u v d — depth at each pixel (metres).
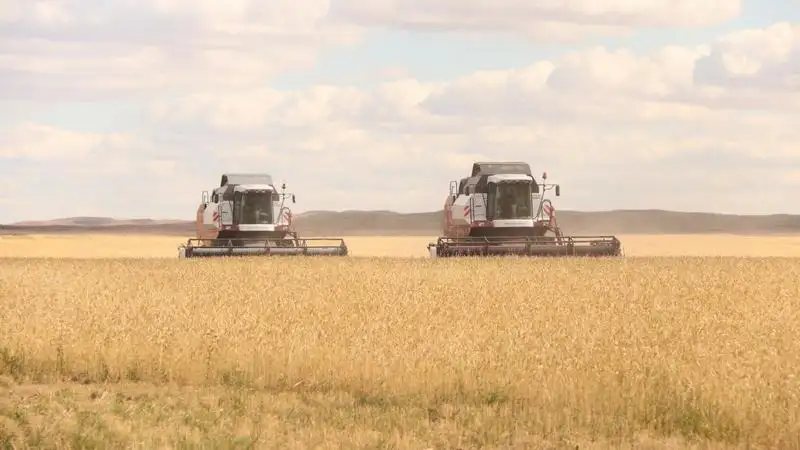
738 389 21.22
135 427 19.95
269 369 25.98
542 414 21.75
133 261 71.12
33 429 19.78
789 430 19.64
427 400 23.47
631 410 21.48
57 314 34.03
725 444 19.58
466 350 26.28
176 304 36.91
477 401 23.31
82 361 27.59
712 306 36.66
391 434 20.00
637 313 34.09
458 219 77.75
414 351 26.33
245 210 81.38
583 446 19.31
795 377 22.03
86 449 18.34
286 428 20.31
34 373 27.05
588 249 70.94
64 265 65.12
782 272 54.59
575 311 34.69
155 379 26.42
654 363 23.98
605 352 25.44
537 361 24.81
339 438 19.36
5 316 33.69
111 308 35.78
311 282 47.06
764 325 30.84
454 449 19.05
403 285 44.72
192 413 21.56
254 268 58.56
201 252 74.50
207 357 26.97
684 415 20.86
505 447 19.30
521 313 33.94
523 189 75.62
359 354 26.17
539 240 73.00
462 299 38.59
